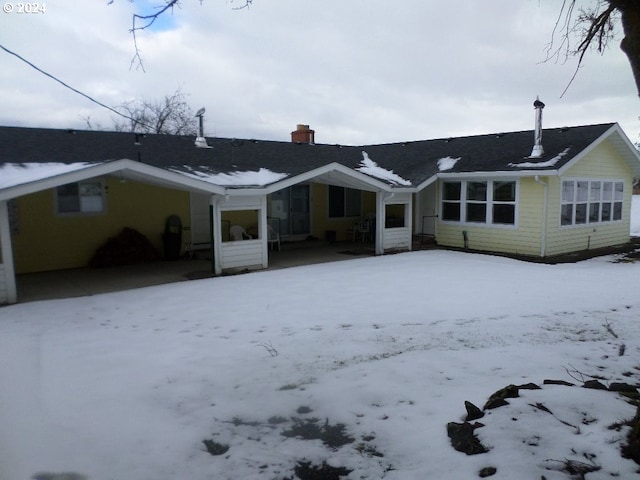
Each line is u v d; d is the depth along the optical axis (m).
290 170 12.70
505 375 4.78
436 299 8.42
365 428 3.79
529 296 8.61
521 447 3.14
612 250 14.82
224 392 4.55
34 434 3.75
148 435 3.75
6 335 6.54
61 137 12.52
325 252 14.55
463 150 16.47
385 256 13.80
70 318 7.46
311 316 7.39
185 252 13.86
